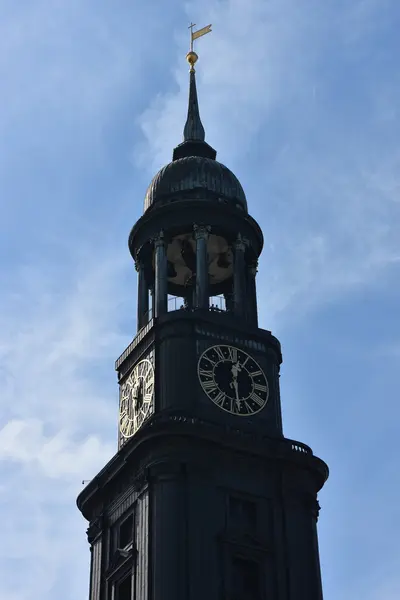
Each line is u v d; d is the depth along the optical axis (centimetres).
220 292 8644
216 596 6900
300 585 7169
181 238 8425
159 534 7025
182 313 7794
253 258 8412
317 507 7544
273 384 7844
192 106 9050
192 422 7306
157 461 7238
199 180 8356
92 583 7488
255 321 8250
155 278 8162
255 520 7300
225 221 8231
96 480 7712
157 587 6856
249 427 7556
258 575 7131
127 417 7844
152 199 8388
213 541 7062
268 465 7456
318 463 7569
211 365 7669
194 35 9381
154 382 7625
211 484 7238
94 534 7662
